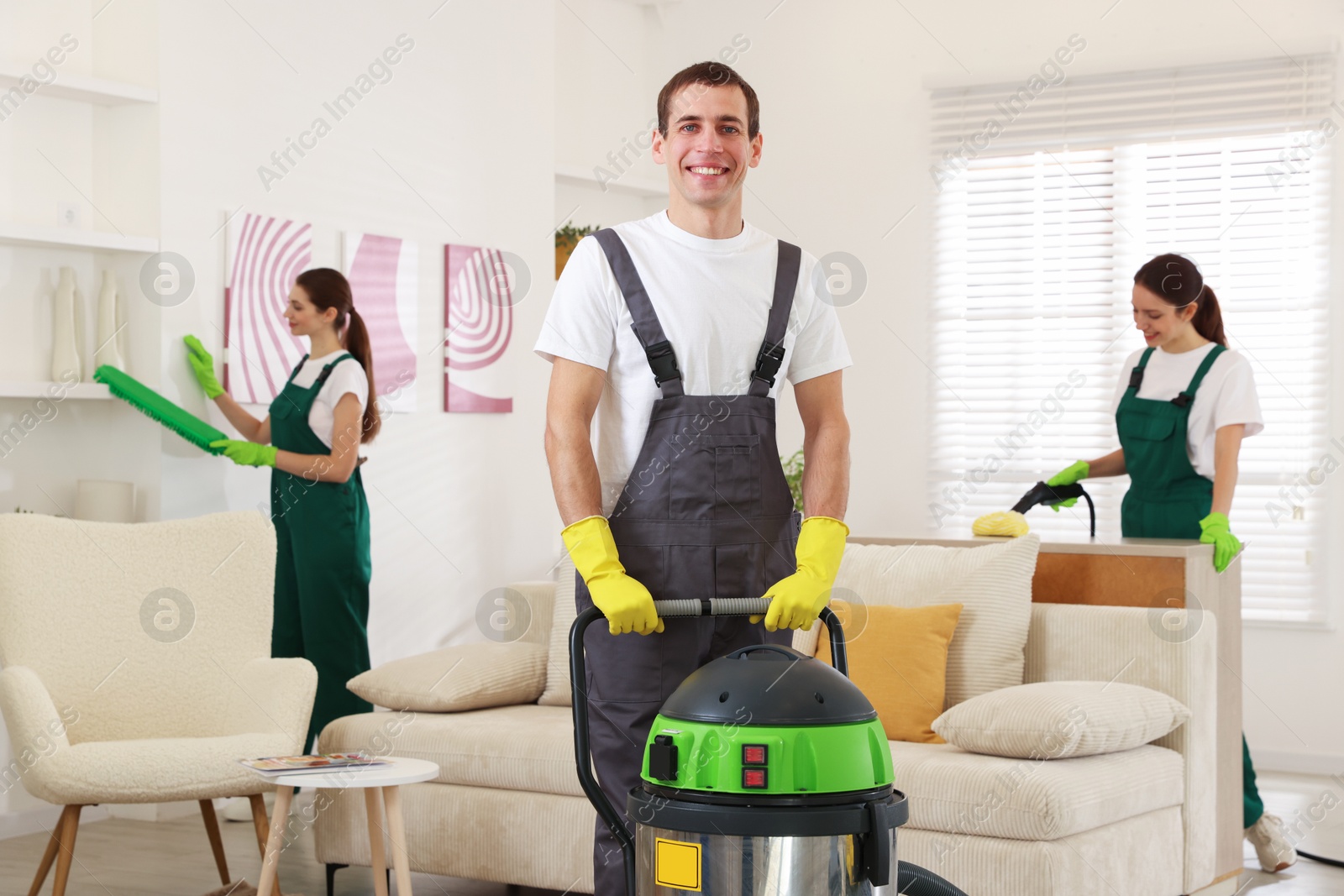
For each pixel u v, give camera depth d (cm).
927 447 602
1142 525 390
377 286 496
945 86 595
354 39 489
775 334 187
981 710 294
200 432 415
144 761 295
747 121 185
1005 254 588
